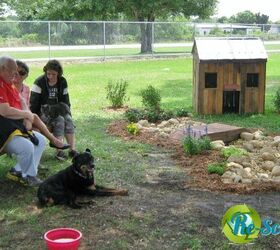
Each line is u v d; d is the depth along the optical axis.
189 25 19.00
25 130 3.37
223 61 6.15
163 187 3.48
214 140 4.70
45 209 3.02
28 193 3.31
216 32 20.44
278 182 3.52
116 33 16.97
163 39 18.38
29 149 3.30
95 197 3.24
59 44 15.96
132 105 6.99
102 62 14.98
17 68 3.43
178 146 4.54
